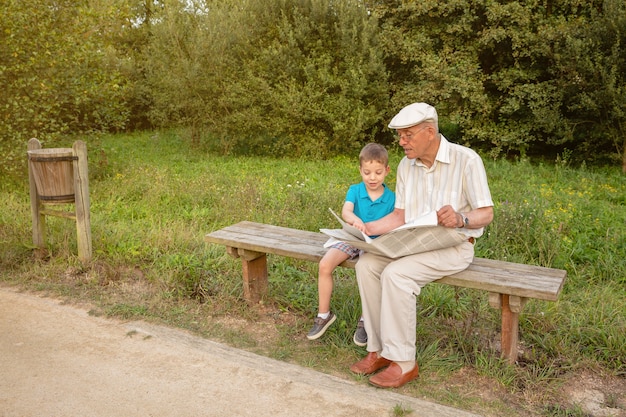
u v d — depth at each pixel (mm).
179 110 13969
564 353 3439
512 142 11445
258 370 3256
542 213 6070
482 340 3617
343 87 11430
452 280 3154
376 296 3254
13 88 8211
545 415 2863
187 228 5977
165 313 4043
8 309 4090
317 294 4336
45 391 3012
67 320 3922
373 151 3316
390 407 2881
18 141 7824
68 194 4855
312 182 8797
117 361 3352
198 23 13094
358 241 3150
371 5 12406
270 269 4836
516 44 10938
